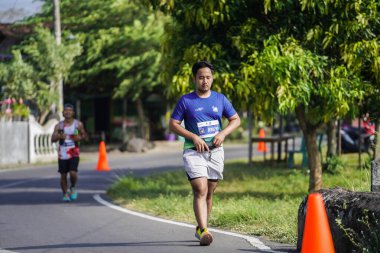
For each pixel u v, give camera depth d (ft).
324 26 51.06
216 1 49.44
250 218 40.86
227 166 91.61
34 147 106.52
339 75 49.55
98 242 35.37
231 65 52.80
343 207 28.86
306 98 48.49
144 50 130.62
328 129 75.56
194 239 35.78
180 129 32.89
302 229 31.07
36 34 136.87
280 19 52.31
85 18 137.39
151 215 46.83
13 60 114.21
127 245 34.24
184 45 54.90
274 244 33.65
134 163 106.42
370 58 49.44
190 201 51.11
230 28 52.47
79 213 48.29
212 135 33.17
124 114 149.89
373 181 33.35
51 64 109.81
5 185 72.02
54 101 109.50
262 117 51.34
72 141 56.24
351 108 51.06
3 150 102.78
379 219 26.30
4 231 39.83
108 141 163.63
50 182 74.79
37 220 44.73
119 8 133.28
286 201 51.72
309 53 49.24
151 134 167.73
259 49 50.80
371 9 48.98
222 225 40.52
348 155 98.12
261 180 72.02
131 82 128.47
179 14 54.24
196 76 33.37
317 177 55.31
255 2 52.08
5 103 105.81
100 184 73.31
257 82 48.75
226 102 33.81
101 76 136.56
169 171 85.30
